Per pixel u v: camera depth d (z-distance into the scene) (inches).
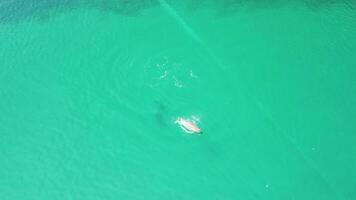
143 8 1315.2
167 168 938.1
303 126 989.2
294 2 1326.3
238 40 1200.2
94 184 921.5
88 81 1111.6
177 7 1317.7
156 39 1207.6
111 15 1293.1
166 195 898.7
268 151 949.2
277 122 999.0
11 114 1047.6
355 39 1201.4
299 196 872.9
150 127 1007.6
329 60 1139.9
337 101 1037.8
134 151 970.7
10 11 1316.4
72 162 958.4
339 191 872.9
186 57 1149.7
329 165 917.8
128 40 1208.2
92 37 1224.2
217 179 916.0
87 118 1034.7
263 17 1275.8
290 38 1206.9
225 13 1290.6
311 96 1050.7
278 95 1055.6
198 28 1241.4
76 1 1348.4
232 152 952.9
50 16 1296.8
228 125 997.8
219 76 1099.9
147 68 1130.7
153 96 1068.5
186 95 1063.6
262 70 1114.1
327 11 1298.0
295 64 1128.8
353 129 978.7
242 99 1047.0
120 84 1099.9
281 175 908.6
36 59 1168.8
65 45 1203.9
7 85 1107.3
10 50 1192.8
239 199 882.1
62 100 1074.1
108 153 970.7
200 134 981.2
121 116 1034.1
